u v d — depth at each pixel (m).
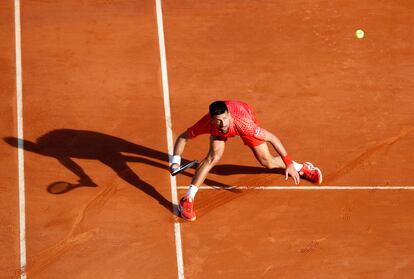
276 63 45.62
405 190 38.50
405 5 50.41
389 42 47.59
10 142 40.06
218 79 44.41
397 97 43.81
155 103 42.75
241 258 35.31
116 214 36.91
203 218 36.91
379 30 48.38
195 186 35.88
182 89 43.69
